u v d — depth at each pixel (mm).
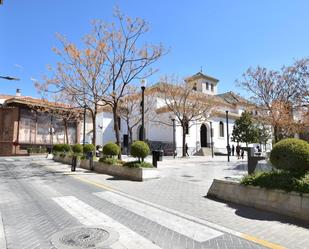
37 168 17844
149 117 38812
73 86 18547
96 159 17547
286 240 4801
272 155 7062
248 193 7238
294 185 6195
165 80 33844
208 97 36656
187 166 19000
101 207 7082
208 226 5570
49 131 36125
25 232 5191
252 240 4809
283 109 19828
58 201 7762
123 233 5121
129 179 12305
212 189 8422
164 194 8844
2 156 31406
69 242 4691
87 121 41844
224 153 39781
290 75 25375
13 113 33188
